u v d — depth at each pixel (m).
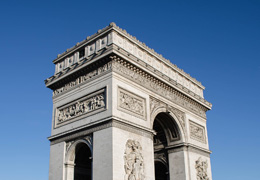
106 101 65.38
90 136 66.69
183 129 85.88
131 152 64.69
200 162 88.06
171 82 83.12
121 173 60.91
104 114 64.75
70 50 79.44
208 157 93.75
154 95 77.38
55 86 80.31
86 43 75.50
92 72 71.50
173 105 84.00
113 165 59.62
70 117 72.81
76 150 70.69
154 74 77.12
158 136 90.50
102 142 63.09
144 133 70.12
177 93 86.81
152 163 69.75
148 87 76.00
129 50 73.81
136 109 70.12
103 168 61.03
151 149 70.88
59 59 82.06
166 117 83.69
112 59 67.50
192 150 86.56
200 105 97.06
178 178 82.56
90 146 65.75
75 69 74.00
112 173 58.97
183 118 87.25
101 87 67.69
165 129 87.31
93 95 69.12
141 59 77.12
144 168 66.75
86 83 71.75
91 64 70.69
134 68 72.44
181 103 88.06
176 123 84.12
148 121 72.50
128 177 61.91
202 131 95.31
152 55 81.44
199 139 92.12
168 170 85.69
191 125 90.56
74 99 73.44
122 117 65.31
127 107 67.75
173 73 88.69
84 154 75.44
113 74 66.62
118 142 62.50
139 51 77.31
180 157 83.88
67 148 71.00
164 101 80.75
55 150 73.50
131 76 71.56
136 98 71.25
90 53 74.12
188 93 89.94
